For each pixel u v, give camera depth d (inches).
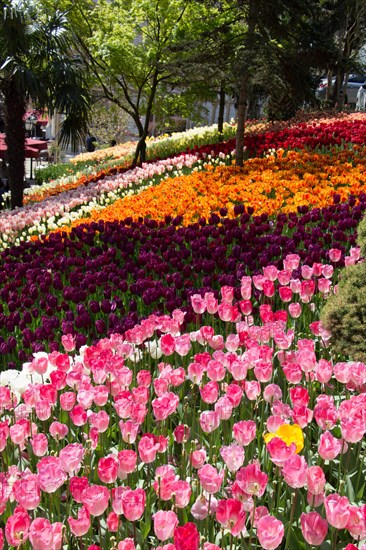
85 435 136.9
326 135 573.0
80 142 610.9
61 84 553.6
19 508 96.3
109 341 169.0
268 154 578.6
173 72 591.5
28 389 139.3
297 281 194.9
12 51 528.4
